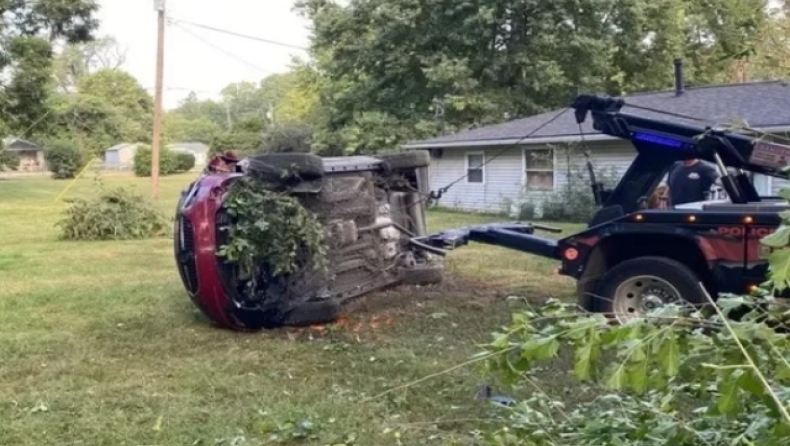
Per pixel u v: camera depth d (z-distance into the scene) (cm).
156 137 2609
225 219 671
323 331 682
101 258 1245
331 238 706
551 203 1838
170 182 4072
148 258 1242
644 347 180
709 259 601
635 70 2661
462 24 2459
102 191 1622
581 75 2461
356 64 2611
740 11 1636
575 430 251
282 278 682
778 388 189
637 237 641
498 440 253
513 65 2442
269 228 665
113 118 5825
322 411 467
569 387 475
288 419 449
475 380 511
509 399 454
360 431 431
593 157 1812
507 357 203
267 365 580
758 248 584
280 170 675
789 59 1353
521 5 2397
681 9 2594
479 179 2086
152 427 449
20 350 632
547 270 1026
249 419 459
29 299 863
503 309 761
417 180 864
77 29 3128
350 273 743
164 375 559
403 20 2447
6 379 554
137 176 4853
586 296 657
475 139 1992
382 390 504
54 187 3734
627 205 662
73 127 5475
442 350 612
